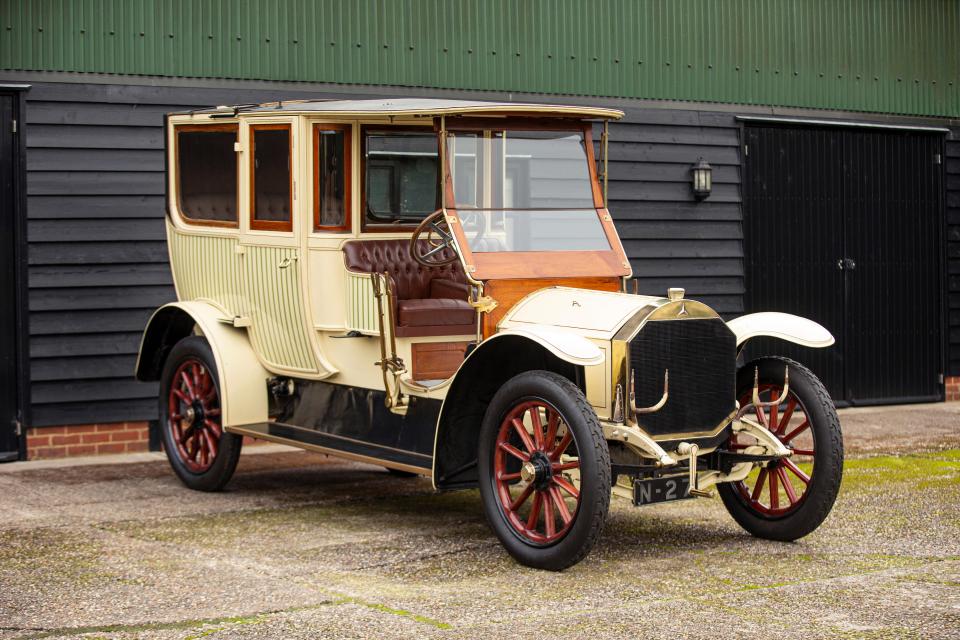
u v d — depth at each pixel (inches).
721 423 232.7
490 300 240.2
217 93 350.3
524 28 394.0
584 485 208.8
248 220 285.6
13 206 330.6
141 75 341.7
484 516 268.2
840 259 452.8
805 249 446.3
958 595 201.6
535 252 248.8
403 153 277.4
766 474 244.1
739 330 243.0
